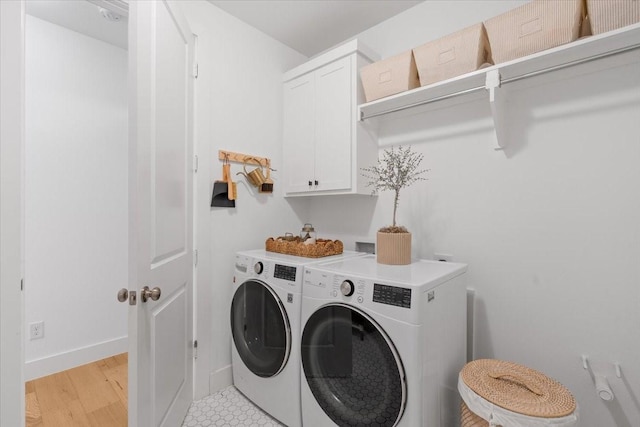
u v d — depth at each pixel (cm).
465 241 175
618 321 130
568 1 123
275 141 239
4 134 89
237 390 198
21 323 92
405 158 187
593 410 135
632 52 122
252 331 182
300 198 258
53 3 205
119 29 234
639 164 127
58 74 229
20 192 92
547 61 134
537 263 151
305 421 150
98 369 231
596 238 136
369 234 221
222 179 203
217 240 201
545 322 148
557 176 146
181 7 182
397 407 115
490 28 144
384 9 203
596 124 137
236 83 213
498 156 164
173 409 150
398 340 114
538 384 113
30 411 183
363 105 189
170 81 145
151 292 116
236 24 213
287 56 250
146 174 121
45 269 222
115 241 256
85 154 241
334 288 137
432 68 162
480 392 110
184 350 168
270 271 170
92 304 243
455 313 142
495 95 142
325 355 141
